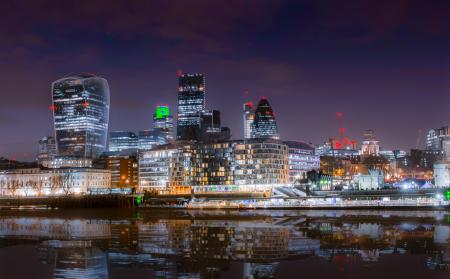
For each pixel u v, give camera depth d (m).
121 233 141.12
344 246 103.12
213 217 198.25
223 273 79.44
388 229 131.88
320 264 84.00
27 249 110.25
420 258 87.88
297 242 110.75
